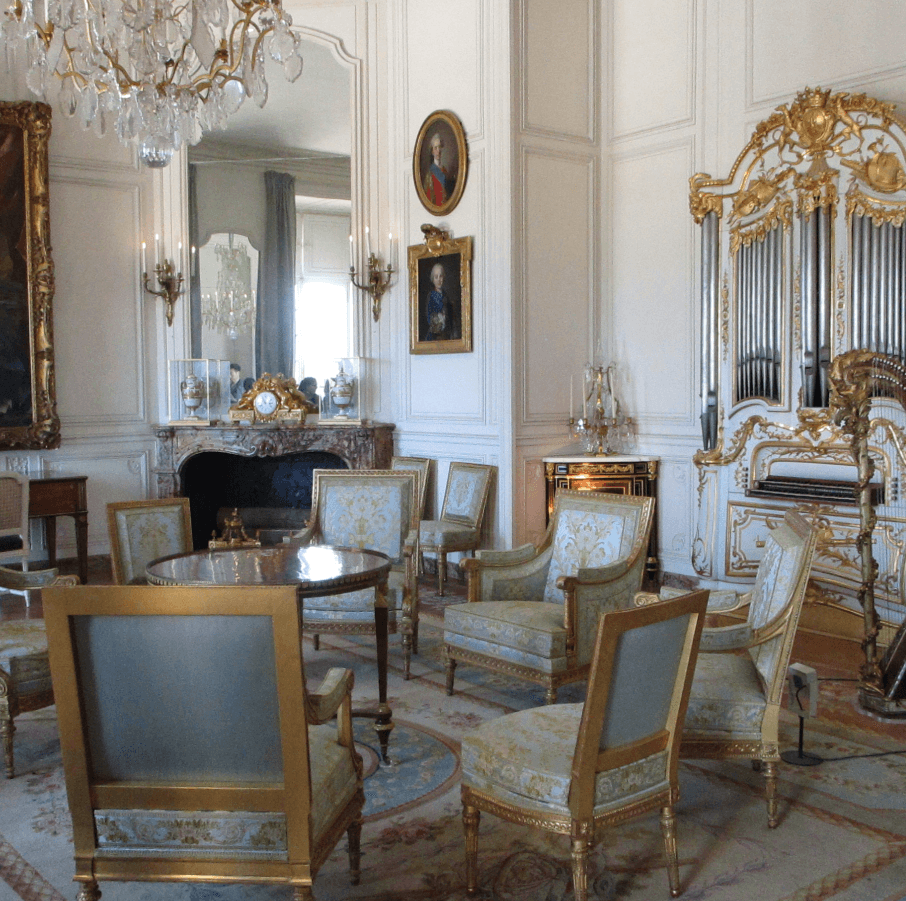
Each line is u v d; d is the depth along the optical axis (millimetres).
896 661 3803
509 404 6125
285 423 7070
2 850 2688
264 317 7297
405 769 3227
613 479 6203
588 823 2215
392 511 4992
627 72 6355
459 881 2484
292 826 1992
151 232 7234
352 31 7094
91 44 3895
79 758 1998
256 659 1931
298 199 7273
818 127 5156
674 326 6148
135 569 4441
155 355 7316
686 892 2420
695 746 2803
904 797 3004
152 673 1960
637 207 6348
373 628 4160
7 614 5645
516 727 2504
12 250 6609
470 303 6398
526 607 3924
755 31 5625
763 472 5527
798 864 2570
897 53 4988
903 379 3633
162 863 2033
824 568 5113
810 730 3592
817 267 5176
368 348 7273
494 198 6188
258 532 7660
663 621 2238
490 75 6180
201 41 3672
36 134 6613
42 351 6723
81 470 6992
